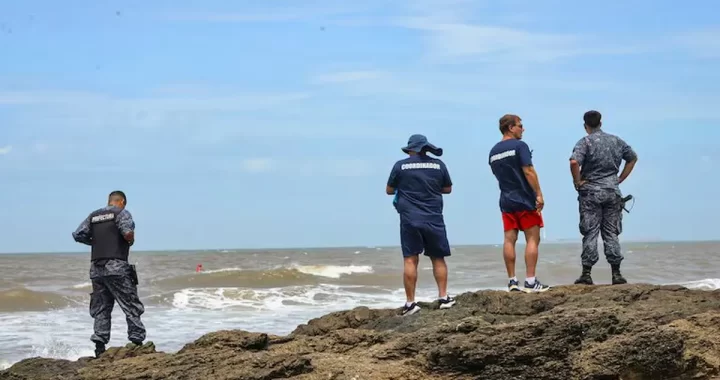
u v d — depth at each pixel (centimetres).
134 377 739
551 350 749
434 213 913
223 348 805
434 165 921
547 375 743
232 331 834
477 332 773
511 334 759
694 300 873
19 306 2114
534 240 956
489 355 742
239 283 2853
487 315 873
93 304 951
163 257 5512
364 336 830
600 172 986
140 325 945
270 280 2897
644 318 814
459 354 746
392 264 4316
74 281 2992
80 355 1342
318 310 1945
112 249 938
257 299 2175
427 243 918
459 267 3541
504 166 956
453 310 894
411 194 916
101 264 936
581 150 984
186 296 2184
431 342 779
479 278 2878
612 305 865
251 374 718
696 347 766
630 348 742
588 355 748
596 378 738
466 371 752
